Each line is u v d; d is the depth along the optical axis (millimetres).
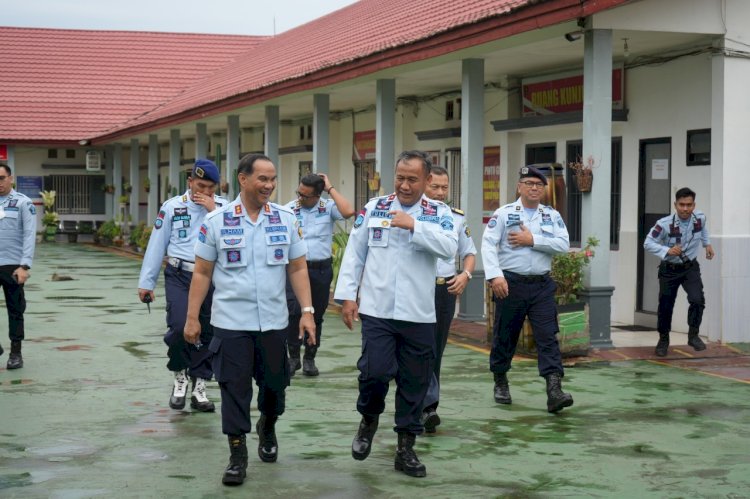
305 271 6270
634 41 11375
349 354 10641
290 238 6156
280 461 6410
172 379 9203
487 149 15812
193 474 6113
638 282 12727
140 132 28203
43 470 6180
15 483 5898
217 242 6027
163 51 37250
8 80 34781
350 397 8406
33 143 32500
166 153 34844
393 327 6078
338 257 15766
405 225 5969
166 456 6516
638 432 7223
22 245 9703
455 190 17078
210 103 20969
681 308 12031
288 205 9445
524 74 14836
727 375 9492
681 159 11938
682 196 10383
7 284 9648
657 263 12461
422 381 6109
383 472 6172
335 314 14102
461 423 7469
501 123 14938
